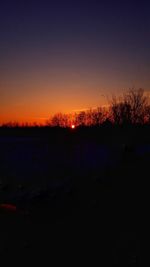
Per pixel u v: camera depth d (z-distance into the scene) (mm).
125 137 17109
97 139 17750
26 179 12008
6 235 7797
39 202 9469
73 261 6566
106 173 11750
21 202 9625
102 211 8641
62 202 9406
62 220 8344
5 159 15328
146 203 8812
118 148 14781
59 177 11883
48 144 17938
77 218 8375
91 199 9484
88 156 14484
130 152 14117
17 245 7328
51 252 6934
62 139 18734
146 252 6621
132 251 6688
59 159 14523
